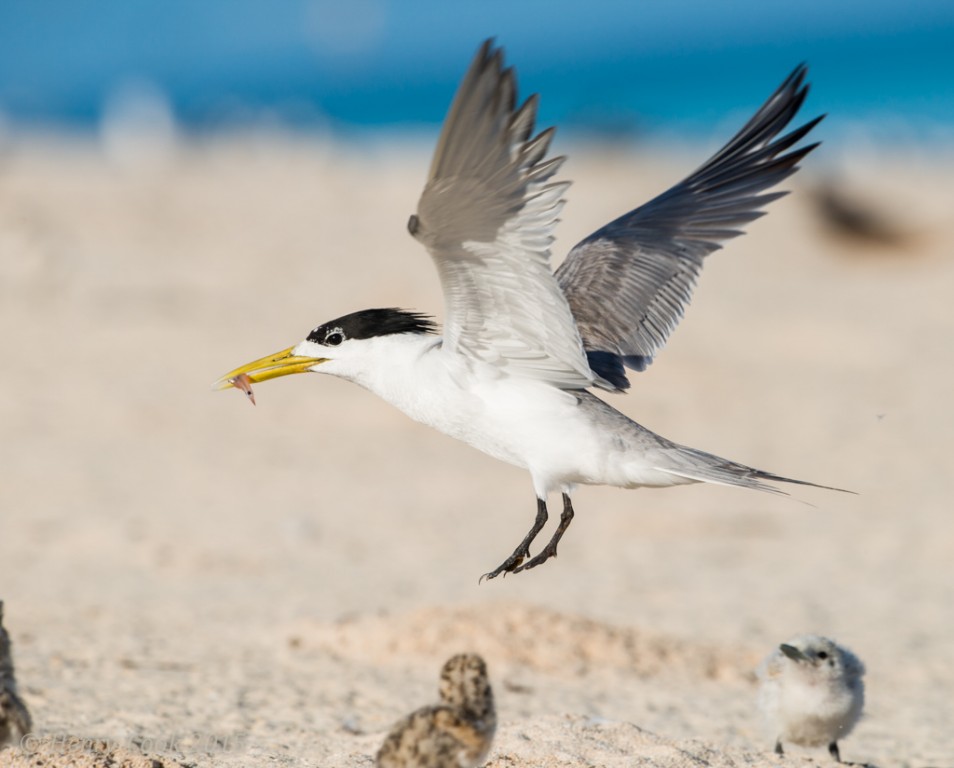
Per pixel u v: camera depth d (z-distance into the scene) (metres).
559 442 6.62
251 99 125.88
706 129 82.50
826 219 37.00
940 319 28.80
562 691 9.72
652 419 21.42
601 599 12.91
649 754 7.16
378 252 31.75
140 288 28.17
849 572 14.40
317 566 13.98
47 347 24.58
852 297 30.47
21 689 8.83
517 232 5.97
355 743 7.77
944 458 19.81
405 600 12.45
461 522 16.45
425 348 6.88
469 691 5.61
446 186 5.64
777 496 18.09
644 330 7.52
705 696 9.84
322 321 26.12
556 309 6.28
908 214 38.16
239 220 35.28
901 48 125.44
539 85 127.31
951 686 10.35
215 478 18.17
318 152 57.22
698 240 7.74
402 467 19.44
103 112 107.81
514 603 11.12
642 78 123.75
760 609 12.72
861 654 11.21
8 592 12.39
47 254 29.30
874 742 8.85
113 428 20.56
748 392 23.06
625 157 48.75
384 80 145.75
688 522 16.64
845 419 21.80
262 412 21.95
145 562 13.97
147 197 37.19
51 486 17.27
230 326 25.95
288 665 10.08
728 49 144.88
